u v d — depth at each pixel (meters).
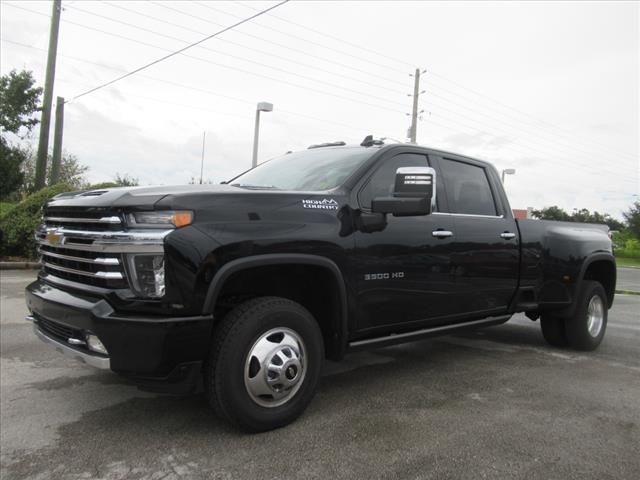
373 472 2.72
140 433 3.14
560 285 5.31
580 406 3.82
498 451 3.01
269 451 2.93
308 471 2.71
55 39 17.20
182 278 2.74
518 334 6.59
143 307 2.75
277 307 3.13
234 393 2.97
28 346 5.14
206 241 2.82
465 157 4.73
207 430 3.19
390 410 3.62
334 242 3.38
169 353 2.73
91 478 2.62
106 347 2.77
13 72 20.16
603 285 6.17
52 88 17.31
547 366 4.95
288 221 3.18
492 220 4.71
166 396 3.79
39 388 3.94
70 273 3.15
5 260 11.90
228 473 2.68
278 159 4.88
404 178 3.44
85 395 3.80
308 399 3.32
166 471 2.69
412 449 3.00
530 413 3.64
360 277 3.55
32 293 3.37
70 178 37.12
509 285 4.81
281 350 3.13
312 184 3.82
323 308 3.58
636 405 3.86
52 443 3.01
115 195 2.96
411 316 3.98
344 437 3.14
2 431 3.17
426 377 4.48
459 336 6.41
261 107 15.75
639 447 3.12
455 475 2.71
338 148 4.41
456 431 3.28
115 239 2.80
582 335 5.54
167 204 2.78
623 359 5.34
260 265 2.99
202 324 2.80
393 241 3.77
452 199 4.44
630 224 48.56
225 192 3.04
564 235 5.37
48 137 17.34
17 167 20.23
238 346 2.96
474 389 4.16
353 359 5.11
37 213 12.05
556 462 2.89
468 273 4.38
